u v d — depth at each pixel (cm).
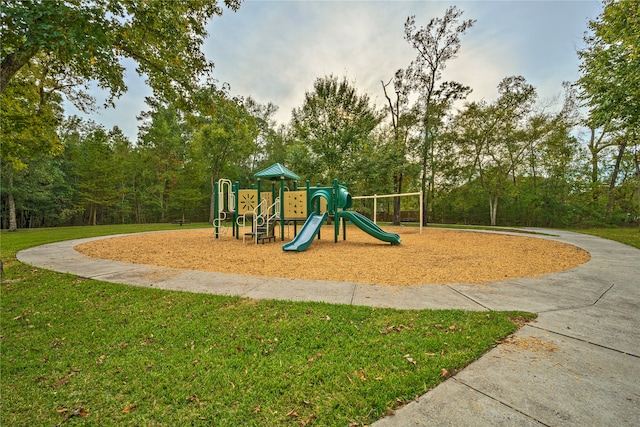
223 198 1194
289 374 204
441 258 672
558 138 2000
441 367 206
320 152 1867
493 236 1240
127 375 210
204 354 236
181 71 754
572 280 457
